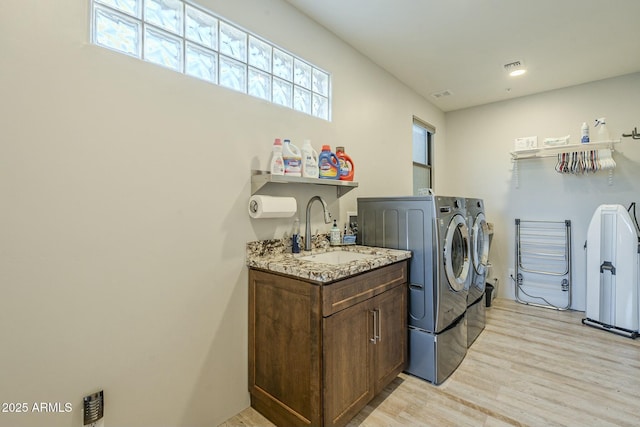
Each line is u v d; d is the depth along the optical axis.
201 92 1.58
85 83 1.20
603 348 2.59
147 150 1.38
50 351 1.13
